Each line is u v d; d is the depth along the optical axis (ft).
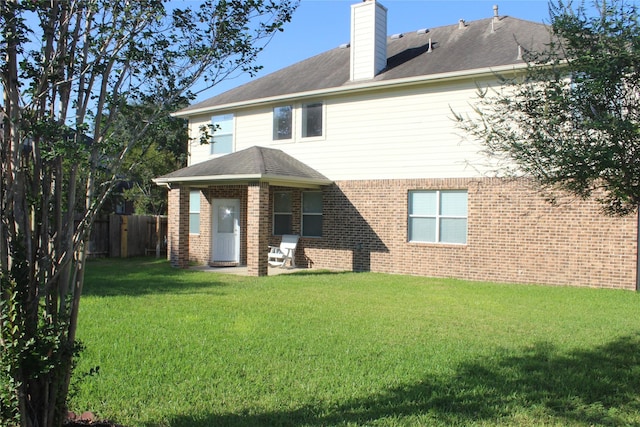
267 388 17.46
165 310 30.32
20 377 10.23
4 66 10.12
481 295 37.09
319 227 56.34
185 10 12.27
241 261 60.13
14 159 10.27
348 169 53.57
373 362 20.34
